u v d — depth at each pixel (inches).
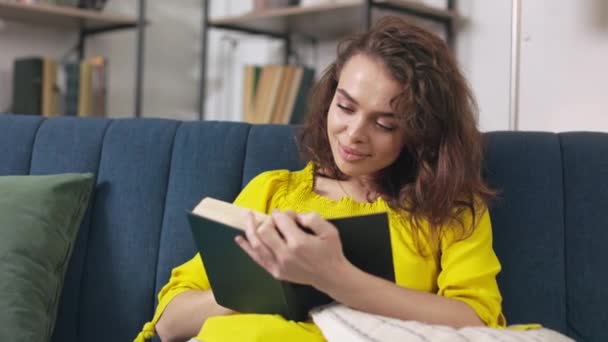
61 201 48.6
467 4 82.0
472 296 37.2
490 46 80.0
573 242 44.5
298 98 90.7
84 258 50.8
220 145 51.0
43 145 53.8
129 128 53.3
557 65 73.5
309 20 90.1
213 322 36.1
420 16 81.1
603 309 43.1
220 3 113.0
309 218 30.4
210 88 114.8
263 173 46.6
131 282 49.7
